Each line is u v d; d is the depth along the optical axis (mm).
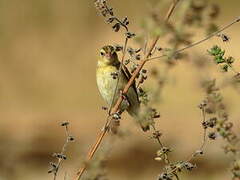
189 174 14219
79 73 25750
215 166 14414
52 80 25734
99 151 4051
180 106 19469
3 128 20641
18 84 25938
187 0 3566
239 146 3988
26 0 27672
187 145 15836
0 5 27156
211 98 4004
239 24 26328
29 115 23109
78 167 4434
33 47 26969
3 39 27016
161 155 4586
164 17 3686
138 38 4020
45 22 27094
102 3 4527
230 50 23516
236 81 3975
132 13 26297
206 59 3889
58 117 22734
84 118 22250
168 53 3744
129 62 4668
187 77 19859
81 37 27234
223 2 27656
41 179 14984
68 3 27531
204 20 3604
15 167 12594
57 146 17422
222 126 4008
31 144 17062
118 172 15625
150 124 3996
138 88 4508
